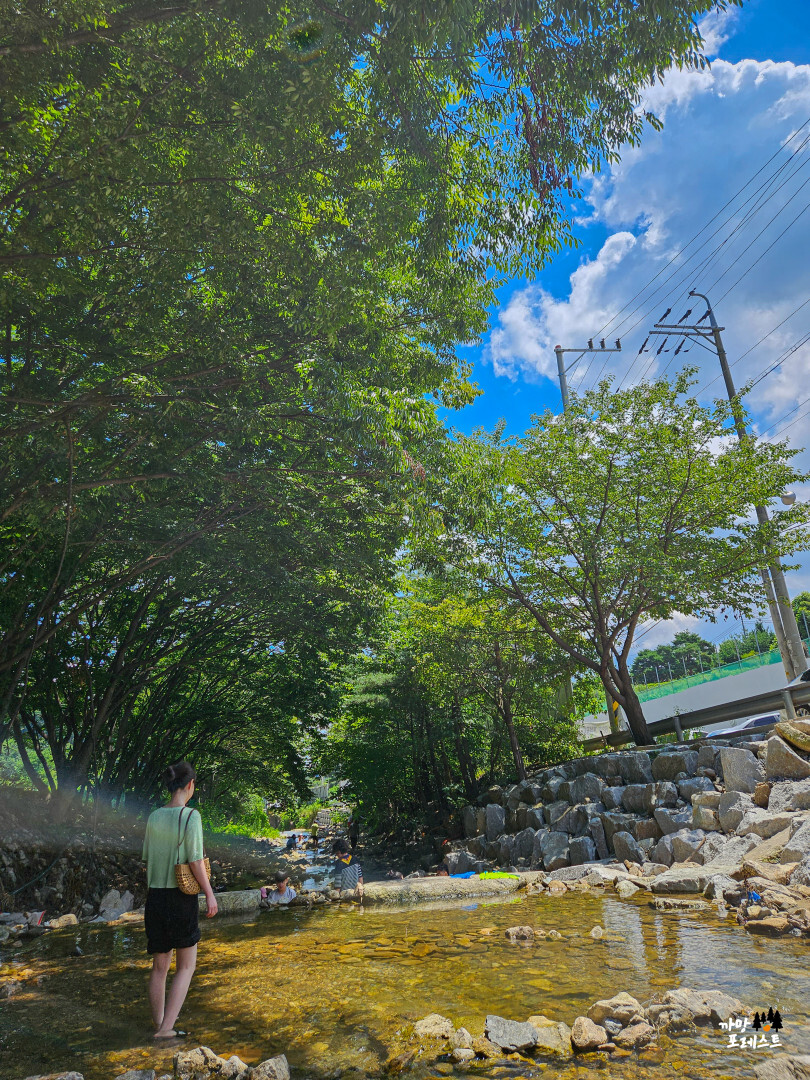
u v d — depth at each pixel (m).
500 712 21.16
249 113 6.56
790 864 7.84
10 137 6.21
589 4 6.17
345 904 10.48
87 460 9.93
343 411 9.17
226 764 26.62
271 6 5.90
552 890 9.65
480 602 18.91
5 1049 4.30
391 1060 3.66
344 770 26.03
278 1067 3.64
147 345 9.20
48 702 15.32
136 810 20.25
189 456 11.17
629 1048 3.64
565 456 17.83
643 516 17.05
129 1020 4.84
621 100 6.96
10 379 8.70
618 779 14.72
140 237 7.50
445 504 10.52
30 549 11.19
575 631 18.88
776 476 16.70
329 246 7.90
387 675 23.31
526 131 7.19
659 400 17.45
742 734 14.14
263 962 6.44
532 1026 3.98
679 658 71.00
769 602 17.59
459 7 5.90
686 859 10.65
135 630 15.52
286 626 17.72
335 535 13.61
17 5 5.46
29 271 7.13
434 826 22.98
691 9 6.14
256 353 9.60
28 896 12.43
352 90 7.59
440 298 9.99
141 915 10.61
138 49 6.07
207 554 13.23
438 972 5.54
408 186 7.74
